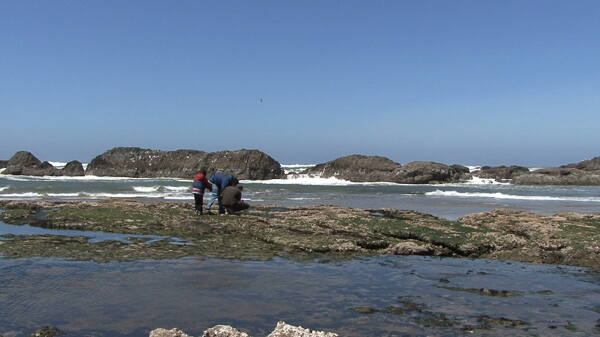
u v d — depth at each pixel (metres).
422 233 15.27
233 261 11.22
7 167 82.94
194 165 79.50
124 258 11.12
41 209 20.41
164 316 7.07
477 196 45.88
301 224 16.70
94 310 7.27
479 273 10.88
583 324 7.23
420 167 77.06
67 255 11.25
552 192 54.97
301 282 9.40
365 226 16.58
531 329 6.96
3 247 11.96
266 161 79.56
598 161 92.06
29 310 7.21
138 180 70.94
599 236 14.71
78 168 81.75
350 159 83.25
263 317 7.16
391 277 10.14
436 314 7.56
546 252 13.32
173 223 16.72
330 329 6.73
